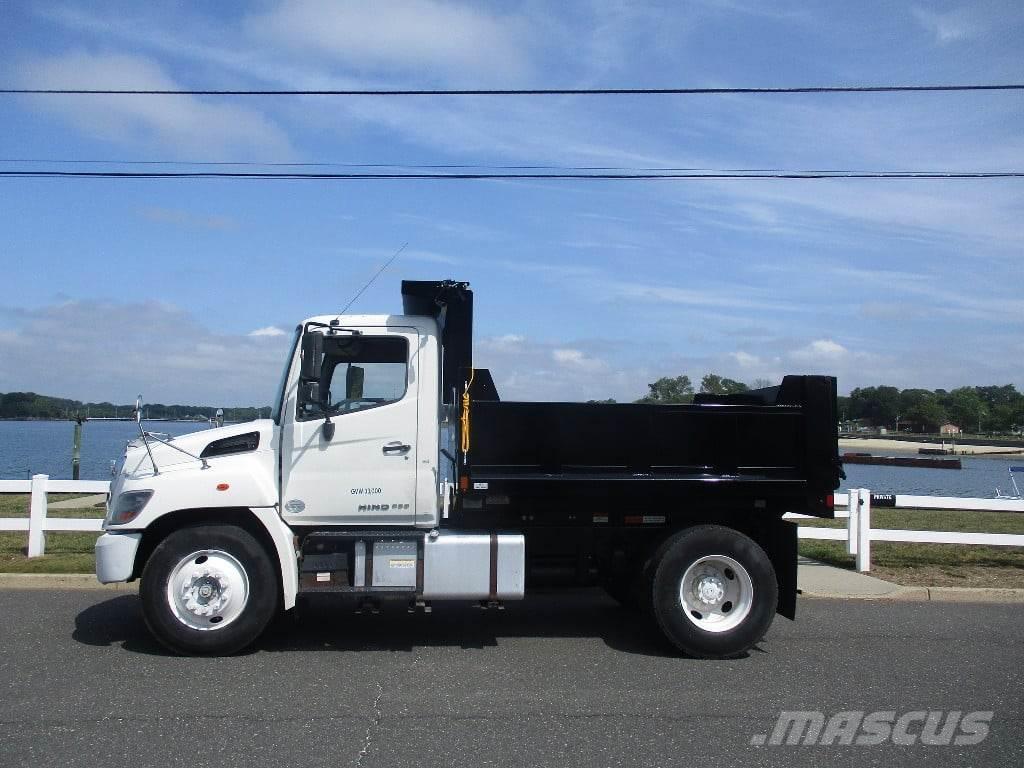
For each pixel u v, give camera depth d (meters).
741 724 5.80
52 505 18.05
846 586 10.82
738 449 8.00
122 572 7.34
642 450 7.90
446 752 5.23
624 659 7.50
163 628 7.24
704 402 9.40
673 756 5.23
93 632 8.15
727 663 7.40
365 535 7.60
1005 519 18.25
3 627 8.34
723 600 7.63
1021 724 5.86
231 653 7.38
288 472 7.62
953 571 11.88
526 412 7.80
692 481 7.89
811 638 8.37
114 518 7.43
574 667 7.21
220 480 7.44
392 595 7.54
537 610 9.55
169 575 7.27
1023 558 13.00
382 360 7.89
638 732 5.62
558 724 5.76
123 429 46.81
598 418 7.86
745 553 7.61
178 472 7.47
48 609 9.15
